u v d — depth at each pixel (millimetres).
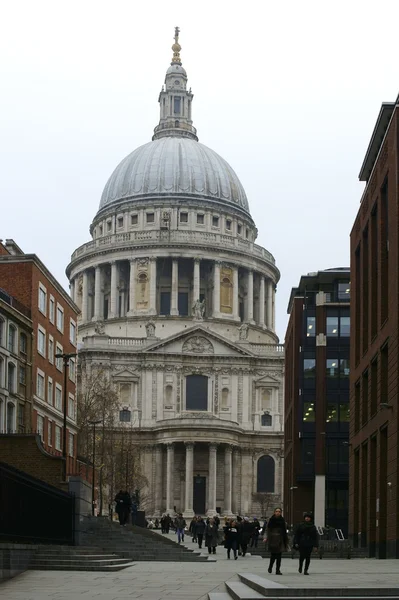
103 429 127000
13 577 40625
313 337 117500
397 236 61312
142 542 65188
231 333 195625
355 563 53781
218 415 176125
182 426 166500
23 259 87438
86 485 64188
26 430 83875
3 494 42375
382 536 66500
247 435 174625
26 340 85312
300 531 40625
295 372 120188
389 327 64062
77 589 35094
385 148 67812
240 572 43375
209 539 73625
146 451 170375
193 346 178500
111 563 48031
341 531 104625
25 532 46750
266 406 178125
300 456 116250
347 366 115875
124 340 178125
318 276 119062
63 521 56281
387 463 64250
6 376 78875
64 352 101062
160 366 175750
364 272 78500
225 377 178000
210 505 165125
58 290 98062
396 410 60844
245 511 171375
